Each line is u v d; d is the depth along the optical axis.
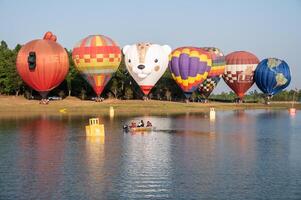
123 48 135.12
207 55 134.62
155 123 90.94
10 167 49.25
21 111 112.31
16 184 42.78
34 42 120.81
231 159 54.16
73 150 58.91
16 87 138.62
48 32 128.50
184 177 45.50
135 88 144.12
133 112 116.12
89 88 143.25
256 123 94.62
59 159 53.41
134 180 44.28
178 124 89.75
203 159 54.03
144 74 130.62
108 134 73.75
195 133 76.12
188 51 134.00
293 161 53.25
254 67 150.38
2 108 114.56
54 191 40.78
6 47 168.88
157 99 148.75
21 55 119.56
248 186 42.50
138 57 130.38
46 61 118.12
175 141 67.12
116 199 38.91
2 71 140.50
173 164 51.22
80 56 125.44
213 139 69.62
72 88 144.38
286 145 64.62
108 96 145.75
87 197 39.31
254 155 56.69
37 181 43.75
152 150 59.44
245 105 145.50
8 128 80.06
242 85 151.88
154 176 45.78
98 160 52.97
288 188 41.94
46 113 109.25
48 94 135.88
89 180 44.19
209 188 41.81
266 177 45.62
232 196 39.72
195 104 137.62
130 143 64.62
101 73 126.19
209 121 96.88
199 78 134.25
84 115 105.81
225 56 152.88
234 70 150.88
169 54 136.25
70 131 76.25
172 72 136.88
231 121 97.81
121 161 52.59
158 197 39.38
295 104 159.62
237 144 65.06
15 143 64.00
